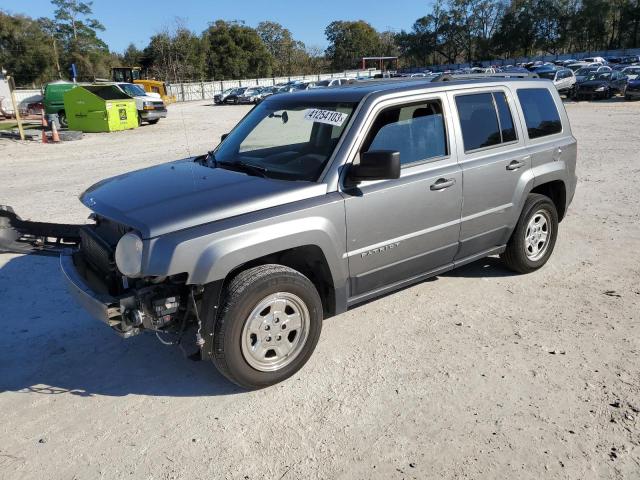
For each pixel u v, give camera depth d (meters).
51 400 3.48
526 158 4.93
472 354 3.91
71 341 4.23
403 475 2.77
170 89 65.75
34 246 4.86
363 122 3.84
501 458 2.87
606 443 2.96
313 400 3.41
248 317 3.30
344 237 3.71
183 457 2.94
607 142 14.11
